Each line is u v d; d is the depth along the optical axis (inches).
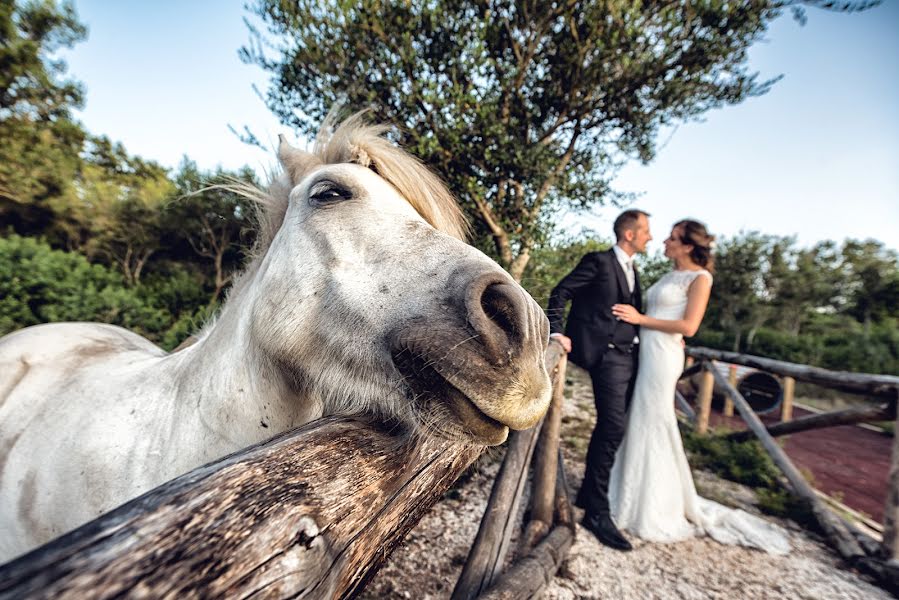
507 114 157.9
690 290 103.0
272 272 41.5
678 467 110.9
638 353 110.7
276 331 38.5
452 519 107.2
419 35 146.8
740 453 167.2
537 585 66.4
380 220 39.3
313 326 37.6
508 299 29.6
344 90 144.9
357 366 34.6
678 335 106.8
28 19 583.5
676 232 109.3
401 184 48.0
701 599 84.8
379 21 137.2
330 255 38.2
